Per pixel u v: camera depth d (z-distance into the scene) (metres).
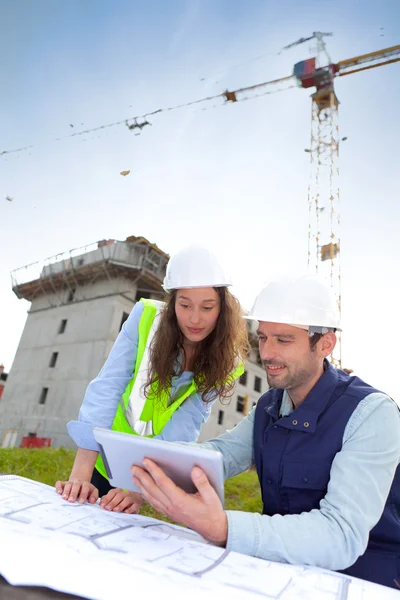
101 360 22.64
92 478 2.23
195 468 1.04
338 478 1.27
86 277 26.52
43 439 21.02
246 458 1.80
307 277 1.54
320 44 34.19
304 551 1.10
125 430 2.32
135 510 1.50
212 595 0.78
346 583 0.96
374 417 1.35
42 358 25.27
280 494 1.49
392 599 0.89
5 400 25.33
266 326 1.49
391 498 1.41
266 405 1.72
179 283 2.04
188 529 1.26
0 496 1.30
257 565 0.98
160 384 2.18
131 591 0.75
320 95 35.22
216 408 25.69
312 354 1.48
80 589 0.74
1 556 0.82
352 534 1.15
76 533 0.99
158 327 2.19
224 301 2.19
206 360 2.25
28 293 29.77
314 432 1.45
